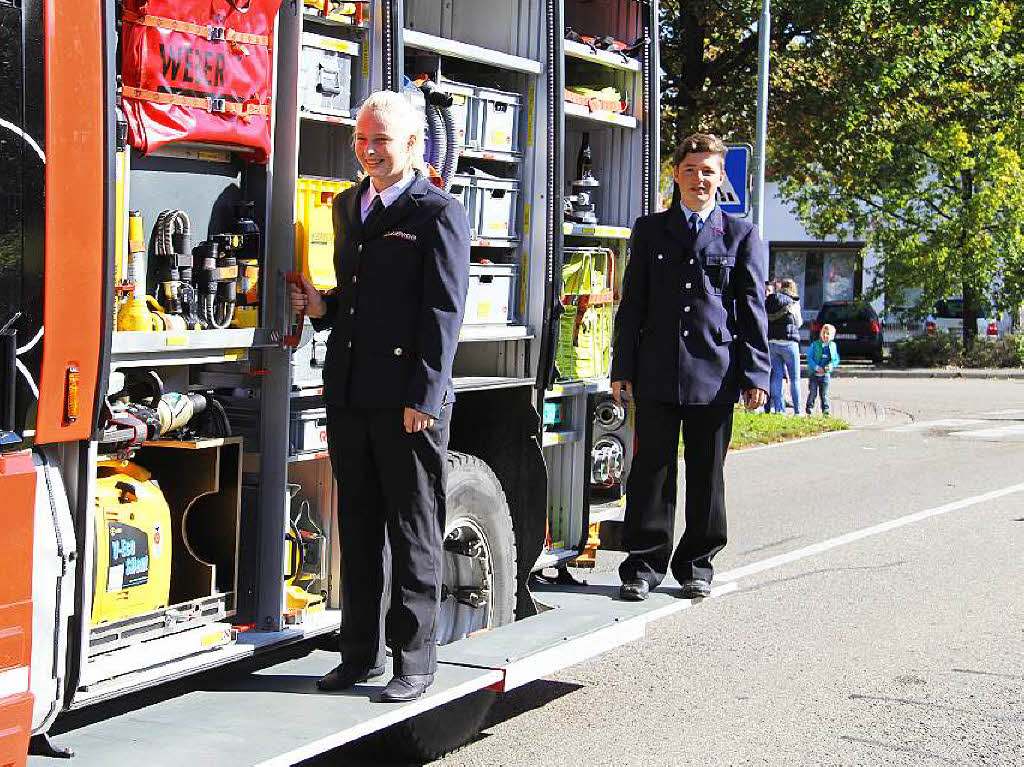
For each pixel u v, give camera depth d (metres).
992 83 19.78
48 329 3.59
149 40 4.13
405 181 4.68
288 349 4.77
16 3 3.48
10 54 3.47
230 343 4.51
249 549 4.86
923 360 33.66
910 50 17.91
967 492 12.48
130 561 4.23
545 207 6.19
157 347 4.20
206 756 3.88
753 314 6.38
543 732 5.79
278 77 4.71
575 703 6.21
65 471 3.78
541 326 6.17
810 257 43.69
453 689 4.75
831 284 43.56
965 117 20.14
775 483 13.12
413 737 5.12
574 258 6.80
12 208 3.49
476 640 5.42
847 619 7.75
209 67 4.33
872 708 6.13
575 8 7.31
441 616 5.62
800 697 6.30
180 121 4.24
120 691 4.09
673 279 6.40
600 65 7.15
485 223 6.01
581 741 5.67
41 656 3.65
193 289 4.41
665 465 6.47
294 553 5.04
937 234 32.09
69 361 3.66
